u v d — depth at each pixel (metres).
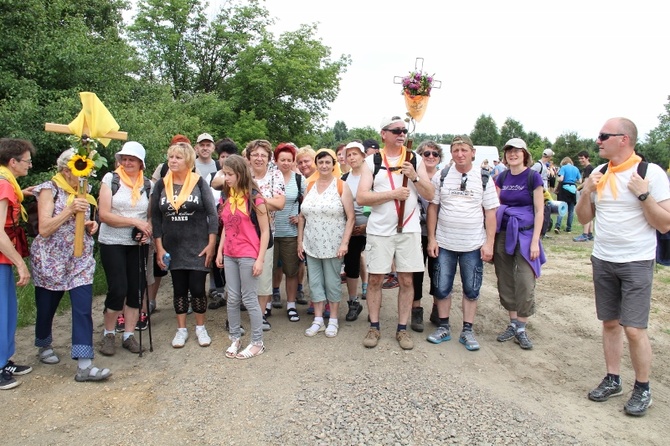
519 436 3.51
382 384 4.16
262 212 4.57
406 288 4.90
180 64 25.44
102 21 15.52
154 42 24.92
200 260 4.79
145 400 3.91
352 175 5.60
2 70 10.74
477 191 4.80
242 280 4.62
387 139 4.77
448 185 4.87
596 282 4.12
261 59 25.58
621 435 3.61
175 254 4.76
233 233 4.59
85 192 4.08
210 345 4.95
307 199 5.18
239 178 4.50
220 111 23.33
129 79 13.69
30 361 4.54
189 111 22.19
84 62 11.36
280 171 5.39
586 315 6.32
